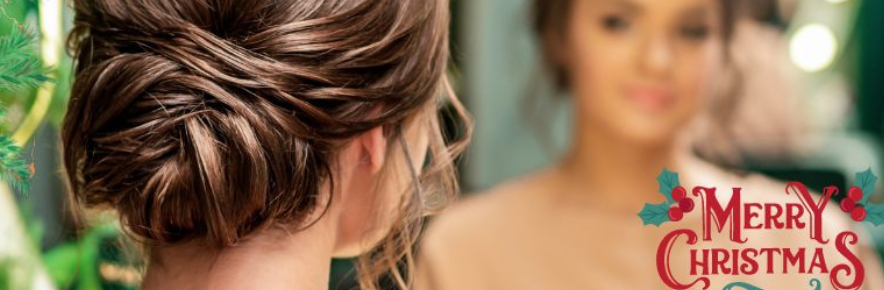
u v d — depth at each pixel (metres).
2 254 1.01
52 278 1.11
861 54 1.37
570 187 1.44
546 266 1.45
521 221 1.45
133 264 0.72
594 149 1.42
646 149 1.40
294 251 0.54
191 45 0.50
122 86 0.50
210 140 0.49
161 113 0.50
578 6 1.38
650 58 1.37
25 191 0.59
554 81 1.41
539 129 1.43
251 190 0.49
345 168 0.56
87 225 0.69
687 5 1.35
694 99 1.38
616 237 1.43
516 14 1.41
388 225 0.60
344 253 0.60
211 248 0.54
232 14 0.51
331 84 0.51
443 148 0.65
